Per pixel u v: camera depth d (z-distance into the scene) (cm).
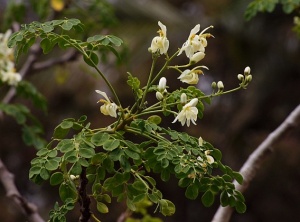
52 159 232
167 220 1415
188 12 1595
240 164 1308
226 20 1227
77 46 251
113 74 1146
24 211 404
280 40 1220
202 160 240
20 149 1480
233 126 1313
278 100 1297
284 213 1383
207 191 244
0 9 1430
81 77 1198
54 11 574
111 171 237
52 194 1460
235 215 1420
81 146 230
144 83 1169
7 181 421
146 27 1032
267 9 458
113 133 244
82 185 244
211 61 1362
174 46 1098
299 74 1265
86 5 627
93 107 1315
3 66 477
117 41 253
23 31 247
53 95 1280
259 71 1268
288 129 393
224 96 1366
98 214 1264
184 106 244
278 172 1355
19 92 500
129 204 249
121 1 1030
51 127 1352
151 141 244
